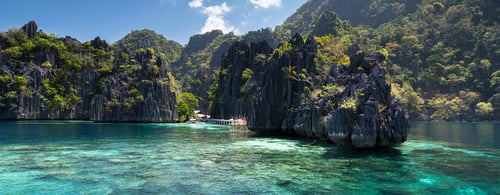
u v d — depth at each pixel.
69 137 58.09
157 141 53.25
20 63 122.75
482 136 65.56
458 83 158.75
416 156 36.28
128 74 129.75
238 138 57.97
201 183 24.69
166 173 27.94
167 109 125.81
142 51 142.50
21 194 21.56
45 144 47.22
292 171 28.64
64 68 131.12
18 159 34.03
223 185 24.17
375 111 38.16
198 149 42.81
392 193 22.19
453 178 26.16
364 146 38.28
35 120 115.38
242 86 126.69
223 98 135.00
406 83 151.88
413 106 144.00
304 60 66.56
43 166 30.38
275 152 39.28
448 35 186.00
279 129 62.84
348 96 42.62
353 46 86.62
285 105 62.88
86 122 112.50
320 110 48.25
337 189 23.12
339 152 38.81
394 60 180.88
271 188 23.42
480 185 24.19
